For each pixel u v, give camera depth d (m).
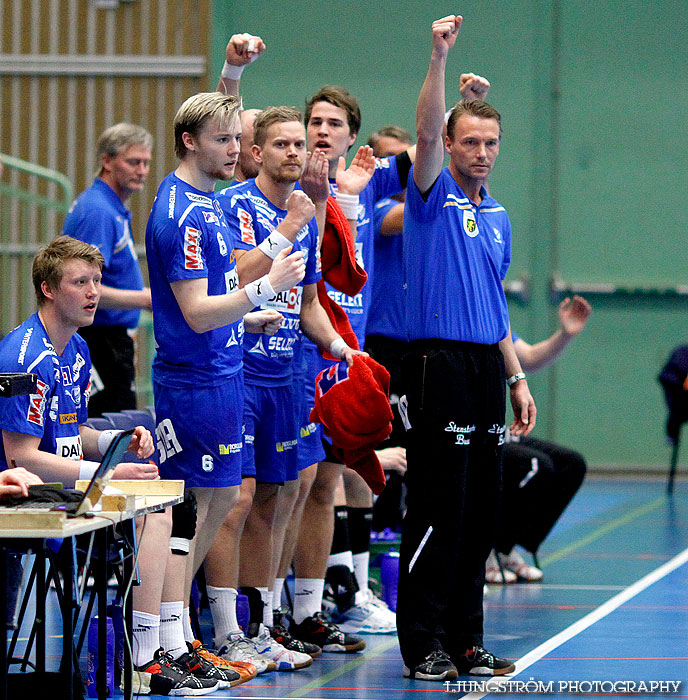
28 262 31.58
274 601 13.70
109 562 10.12
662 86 34.59
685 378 30.12
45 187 31.91
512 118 34.81
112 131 17.14
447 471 11.78
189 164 11.30
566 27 34.59
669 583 18.28
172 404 11.30
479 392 11.97
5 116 32.03
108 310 16.66
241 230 12.40
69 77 32.03
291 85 34.50
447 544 11.84
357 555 15.44
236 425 11.50
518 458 18.44
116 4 31.88
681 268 34.62
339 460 13.80
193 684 11.07
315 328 12.88
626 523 25.77
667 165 34.62
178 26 31.88
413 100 34.44
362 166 14.46
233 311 10.68
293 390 12.98
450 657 12.26
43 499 8.67
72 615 8.98
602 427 34.91
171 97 31.92
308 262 12.79
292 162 12.48
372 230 15.26
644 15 34.56
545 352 16.77
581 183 34.81
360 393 11.98
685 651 13.23
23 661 9.95
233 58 13.48
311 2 34.34
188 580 11.70
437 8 34.47
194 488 11.34
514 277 34.94
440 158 11.81
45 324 10.67
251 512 12.84
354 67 34.44
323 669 12.45
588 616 15.52
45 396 10.39
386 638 14.52
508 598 17.05
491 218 12.28
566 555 21.45
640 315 34.69
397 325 16.69
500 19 34.66
